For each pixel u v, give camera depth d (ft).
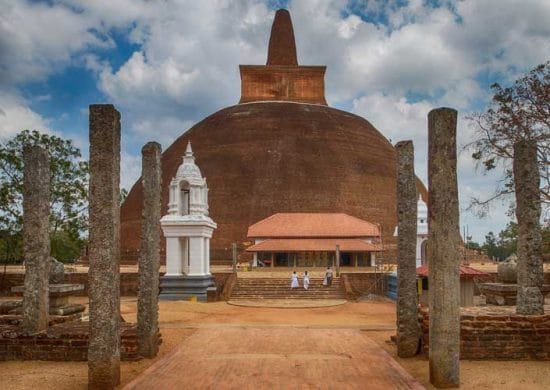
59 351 52.19
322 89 284.41
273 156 245.86
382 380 44.75
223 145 253.85
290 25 297.12
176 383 43.91
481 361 50.21
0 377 46.14
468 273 77.05
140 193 252.83
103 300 42.75
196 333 68.33
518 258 53.47
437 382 42.39
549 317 50.85
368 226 204.64
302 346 59.52
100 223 43.39
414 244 54.44
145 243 54.13
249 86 283.59
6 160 126.00
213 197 237.25
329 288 135.03
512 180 94.07
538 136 89.04
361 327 74.64
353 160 251.80
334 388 42.52
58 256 157.38
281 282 139.44
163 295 123.13
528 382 43.42
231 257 222.89
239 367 49.32
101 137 43.98
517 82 91.97
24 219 54.13
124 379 45.88
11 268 151.74
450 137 43.68
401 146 55.83
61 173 135.85
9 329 53.88
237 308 107.76
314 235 198.39
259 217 230.27
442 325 42.55
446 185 43.29
